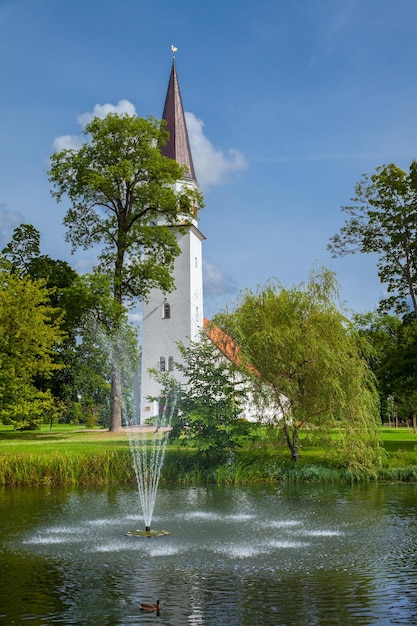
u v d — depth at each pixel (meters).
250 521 17.98
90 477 27.47
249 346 29.05
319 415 28.56
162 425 30.14
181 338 60.38
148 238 50.84
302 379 28.83
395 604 10.63
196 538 15.73
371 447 27.89
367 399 28.09
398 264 42.12
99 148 49.66
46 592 11.42
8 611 10.41
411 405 57.47
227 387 29.39
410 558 13.62
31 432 52.41
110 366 49.84
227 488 25.38
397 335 41.75
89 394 51.78
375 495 22.95
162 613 10.27
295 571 12.66
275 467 28.30
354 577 12.21
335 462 29.36
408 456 30.14
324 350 27.81
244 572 12.63
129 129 49.25
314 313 29.30
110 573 12.64
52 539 15.73
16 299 40.31
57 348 49.53
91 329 49.22
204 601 10.86
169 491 24.48
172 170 51.31
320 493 23.59
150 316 61.38
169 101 65.50
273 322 29.44
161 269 50.47
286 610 10.37
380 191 41.66
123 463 28.05
